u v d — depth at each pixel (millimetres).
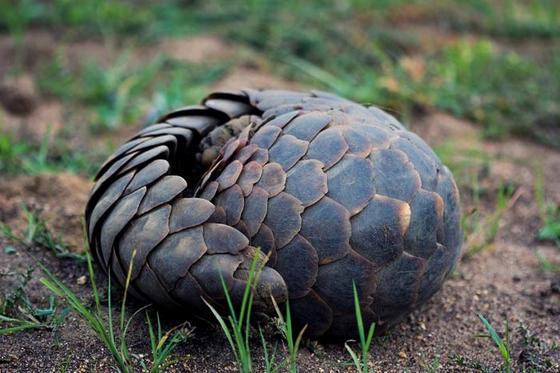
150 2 11750
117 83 9391
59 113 8859
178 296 4559
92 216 4797
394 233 4422
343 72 9742
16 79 9391
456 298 5773
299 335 4449
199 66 9852
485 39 11656
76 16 10984
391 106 8977
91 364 4695
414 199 4488
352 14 11750
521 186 7727
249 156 4535
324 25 11039
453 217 4754
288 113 4703
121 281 4887
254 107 5035
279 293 4367
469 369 4922
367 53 10305
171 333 4914
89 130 8508
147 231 4488
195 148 5035
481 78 9891
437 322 5461
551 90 9617
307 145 4508
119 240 4629
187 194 4910
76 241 6090
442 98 9352
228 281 4344
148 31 10828
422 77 9836
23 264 5727
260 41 10609
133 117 8727
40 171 7242
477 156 8203
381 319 4734
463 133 8812
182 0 11688
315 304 4531
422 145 4812
